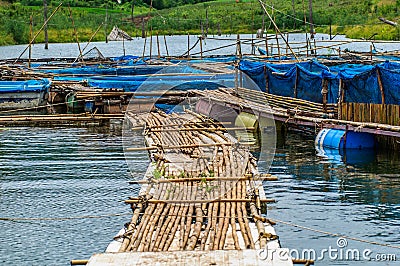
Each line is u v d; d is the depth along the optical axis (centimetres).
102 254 1043
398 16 6719
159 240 1129
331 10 7475
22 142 2369
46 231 1402
